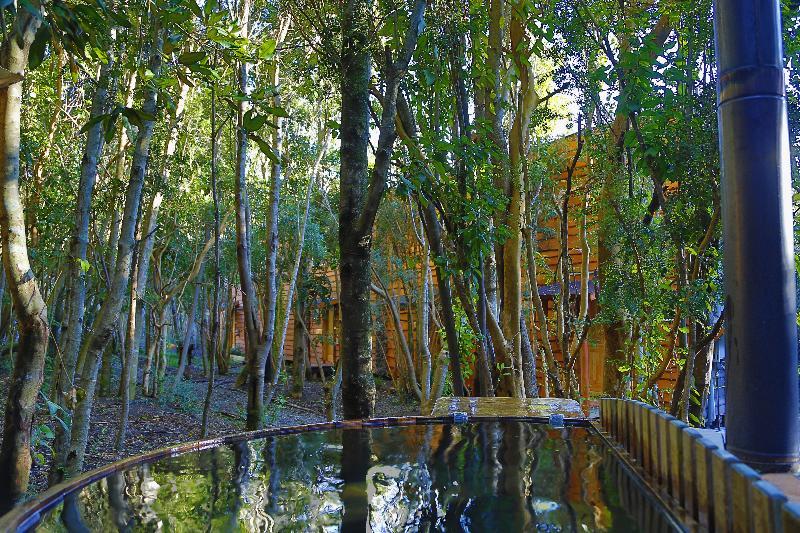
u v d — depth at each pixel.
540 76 7.35
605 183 4.94
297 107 10.38
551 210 8.32
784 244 1.93
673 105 3.86
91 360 4.46
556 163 6.87
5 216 2.99
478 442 2.99
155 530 1.74
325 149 11.05
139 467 2.40
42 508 1.80
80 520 1.76
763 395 1.89
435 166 4.82
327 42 4.55
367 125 4.49
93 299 10.62
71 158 8.39
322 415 11.91
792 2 3.56
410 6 4.74
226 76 7.28
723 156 2.03
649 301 4.44
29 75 7.22
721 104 2.04
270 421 9.48
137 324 11.32
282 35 7.45
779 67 1.98
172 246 14.20
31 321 3.03
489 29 6.11
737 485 1.37
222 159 11.43
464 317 7.13
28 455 2.99
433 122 5.62
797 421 1.89
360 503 2.02
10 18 2.96
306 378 18.67
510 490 2.16
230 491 2.13
